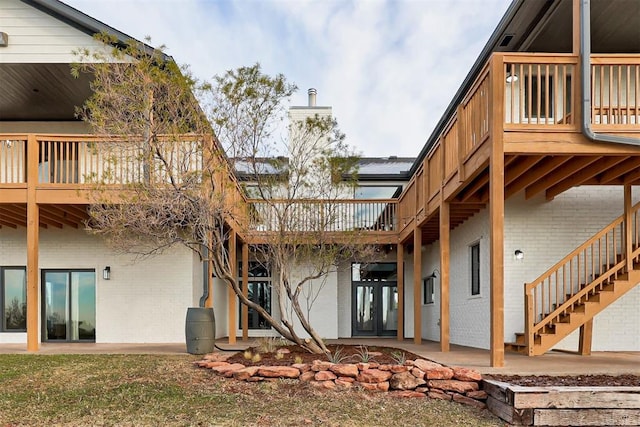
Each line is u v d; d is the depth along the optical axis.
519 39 9.30
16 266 11.62
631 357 7.63
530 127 6.19
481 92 6.73
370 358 7.16
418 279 11.33
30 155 9.10
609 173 7.96
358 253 10.45
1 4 10.81
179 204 7.09
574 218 9.39
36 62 10.68
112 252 11.34
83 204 9.26
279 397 5.74
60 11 10.58
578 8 6.27
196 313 8.39
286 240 8.11
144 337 11.17
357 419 5.04
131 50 7.12
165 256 11.31
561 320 7.95
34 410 5.16
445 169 8.69
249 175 8.36
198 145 7.23
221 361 7.09
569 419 4.77
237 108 7.47
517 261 9.32
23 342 11.41
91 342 11.26
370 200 13.71
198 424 4.81
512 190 8.32
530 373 5.75
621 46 9.48
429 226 11.73
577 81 6.26
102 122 6.83
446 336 8.59
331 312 14.47
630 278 7.71
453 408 5.45
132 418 4.95
